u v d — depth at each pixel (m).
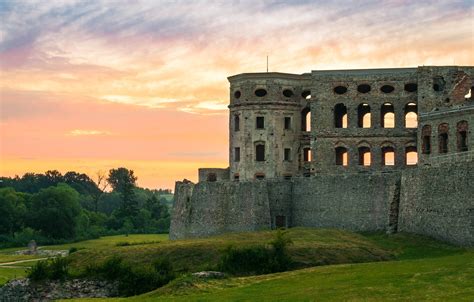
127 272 89.38
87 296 88.31
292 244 94.12
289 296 64.00
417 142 129.00
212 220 130.88
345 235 104.56
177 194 141.00
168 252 96.50
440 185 95.94
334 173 136.12
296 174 141.12
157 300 69.88
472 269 66.50
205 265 89.88
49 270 91.94
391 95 135.88
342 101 136.88
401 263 76.00
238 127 142.50
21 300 89.75
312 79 137.62
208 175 145.12
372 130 136.12
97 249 103.06
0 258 153.12
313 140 137.12
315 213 122.00
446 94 129.25
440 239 95.06
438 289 60.06
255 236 104.12
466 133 112.00
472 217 88.81
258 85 140.88
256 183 126.00
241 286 73.44
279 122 140.62
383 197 111.19
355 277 69.50
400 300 57.78
